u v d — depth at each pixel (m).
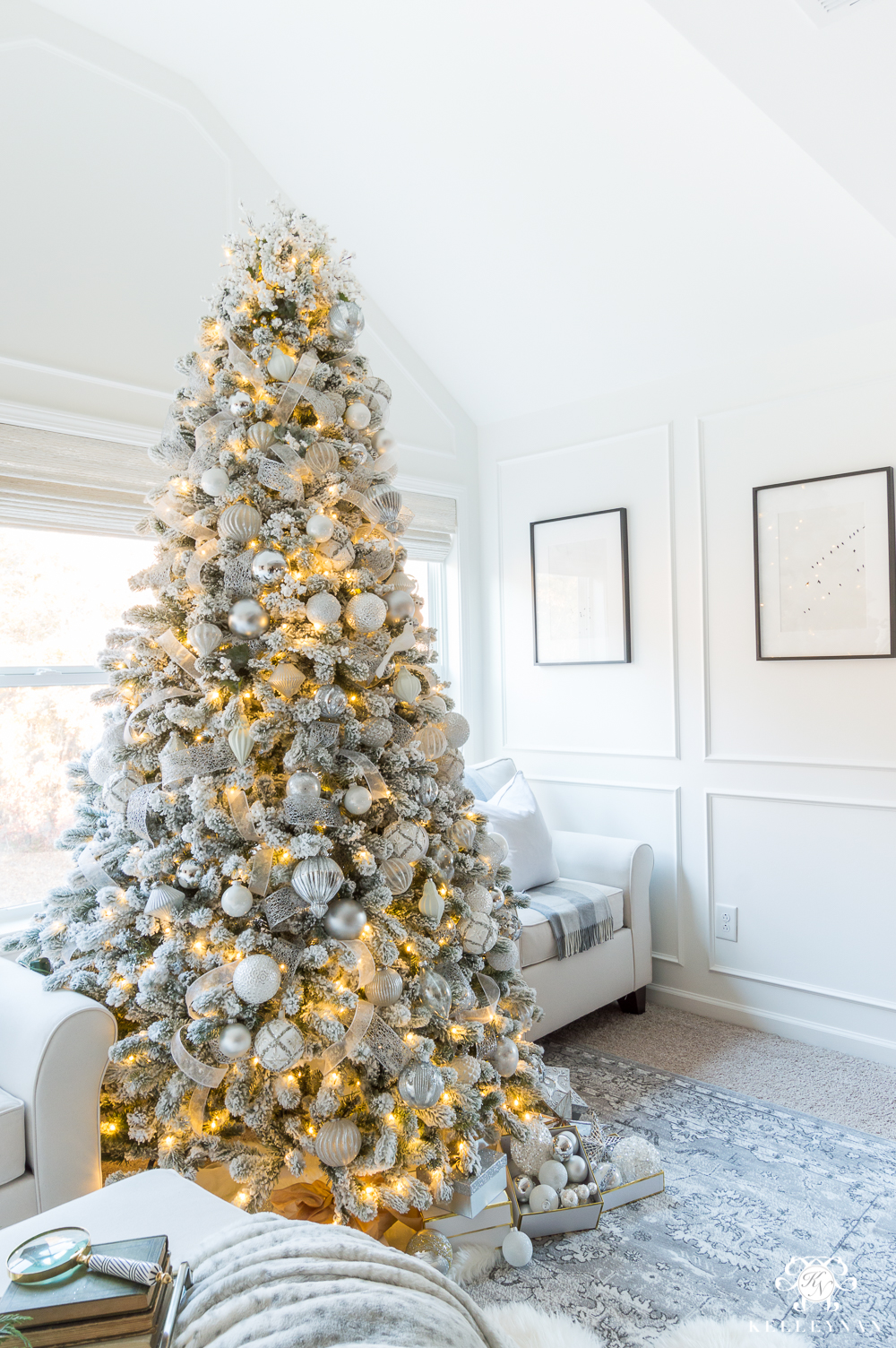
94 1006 1.64
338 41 2.48
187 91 2.75
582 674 3.47
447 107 2.55
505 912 2.04
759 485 2.94
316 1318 0.96
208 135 2.79
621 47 2.22
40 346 2.36
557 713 3.57
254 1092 1.60
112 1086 1.74
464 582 3.75
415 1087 1.62
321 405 1.79
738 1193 2.06
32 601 2.46
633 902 3.08
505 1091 2.04
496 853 2.03
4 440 2.27
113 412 2.50
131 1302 0.94
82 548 2.56
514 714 3.73
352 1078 1.68
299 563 1.70
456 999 1.83
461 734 1.98
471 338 3.40
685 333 3.00
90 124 2.49
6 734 2.42
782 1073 2.67
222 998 1.56
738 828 3.04
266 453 1.73
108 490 2.49
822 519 2.79
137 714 1.72
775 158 2.35
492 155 2.65
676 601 3.17
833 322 2.74
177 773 1.64
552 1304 1.70
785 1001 2.95
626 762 3.34
